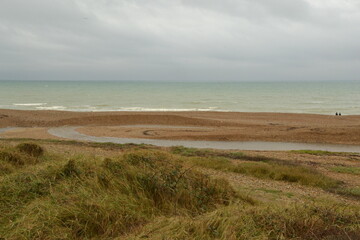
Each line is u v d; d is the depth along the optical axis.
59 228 3.84
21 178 5.28
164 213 4.77
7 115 31.89
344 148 19.72
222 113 37.34
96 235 3.95
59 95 74.38
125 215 4.40
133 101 58.81
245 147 19.53
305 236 4.01
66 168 5.61
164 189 5.36
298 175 9.89
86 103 54.06
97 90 104.62
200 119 31.06
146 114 32.94
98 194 4.81
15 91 90.31
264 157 14.36
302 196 7.75
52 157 9.15
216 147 19.33
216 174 9.99
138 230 4.02
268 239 3.90
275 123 30.14
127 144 17.45
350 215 4.65
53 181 5.20
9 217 4.12
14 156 7.93
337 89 118.69
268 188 8.51
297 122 30.95
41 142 16.45
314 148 19.53
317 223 4.31
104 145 16.64
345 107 48.81
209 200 5.59
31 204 4.38
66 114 34.66
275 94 83.00
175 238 3.65
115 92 91.75
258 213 4.48
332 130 25.28
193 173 6.19
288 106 50.00
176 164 6.27
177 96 73.88
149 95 77.81
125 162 6.02
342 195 8.31
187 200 5.30
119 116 31.48
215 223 4.07
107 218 4.21
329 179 9.92
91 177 5.34
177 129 26.17
